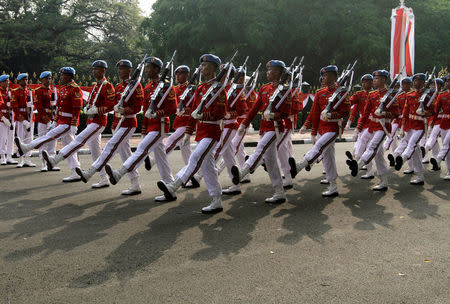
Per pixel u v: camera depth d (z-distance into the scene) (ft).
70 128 25.58
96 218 17.80
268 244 14.67
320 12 93.76
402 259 13.33
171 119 56.44
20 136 31.81
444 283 11.63
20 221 17.29
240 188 23.81
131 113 21.94
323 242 14.89
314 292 11.08
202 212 18.78
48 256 13.48
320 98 22.13
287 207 19.89
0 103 32.01
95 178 26.81
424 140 32.78
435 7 99.91
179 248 14.25
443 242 14.90
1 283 11.53
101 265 12.78
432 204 20.48
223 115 18.35
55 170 29.81
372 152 23.49
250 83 25.91
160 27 100.73
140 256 13.52
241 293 11.01
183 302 10.54
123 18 140.87
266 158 20.21
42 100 30.04
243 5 90.63
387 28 91.25
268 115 19.19
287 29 93.56
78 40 138.72
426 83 25.29
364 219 17.84
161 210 19.15
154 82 21.65
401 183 25.86
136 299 10.68
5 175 27.89
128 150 22.95
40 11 127.44
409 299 10.73
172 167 32.27
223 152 23.31
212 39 94.79
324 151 21.85
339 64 104.12
